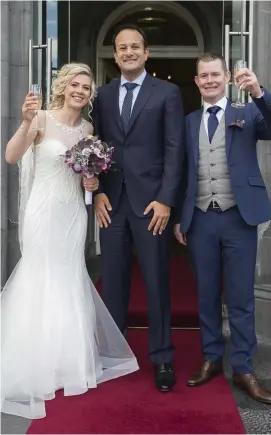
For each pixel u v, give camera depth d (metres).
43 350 3.02
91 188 3.09
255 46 4.09
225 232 3.08
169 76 7.36
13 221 4.34
